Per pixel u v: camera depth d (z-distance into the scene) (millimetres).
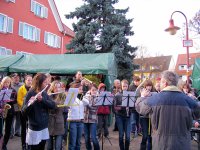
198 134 6203
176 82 3713
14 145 7777
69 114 6051
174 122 3447
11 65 12148
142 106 3809
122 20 19406
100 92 6777
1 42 22672
